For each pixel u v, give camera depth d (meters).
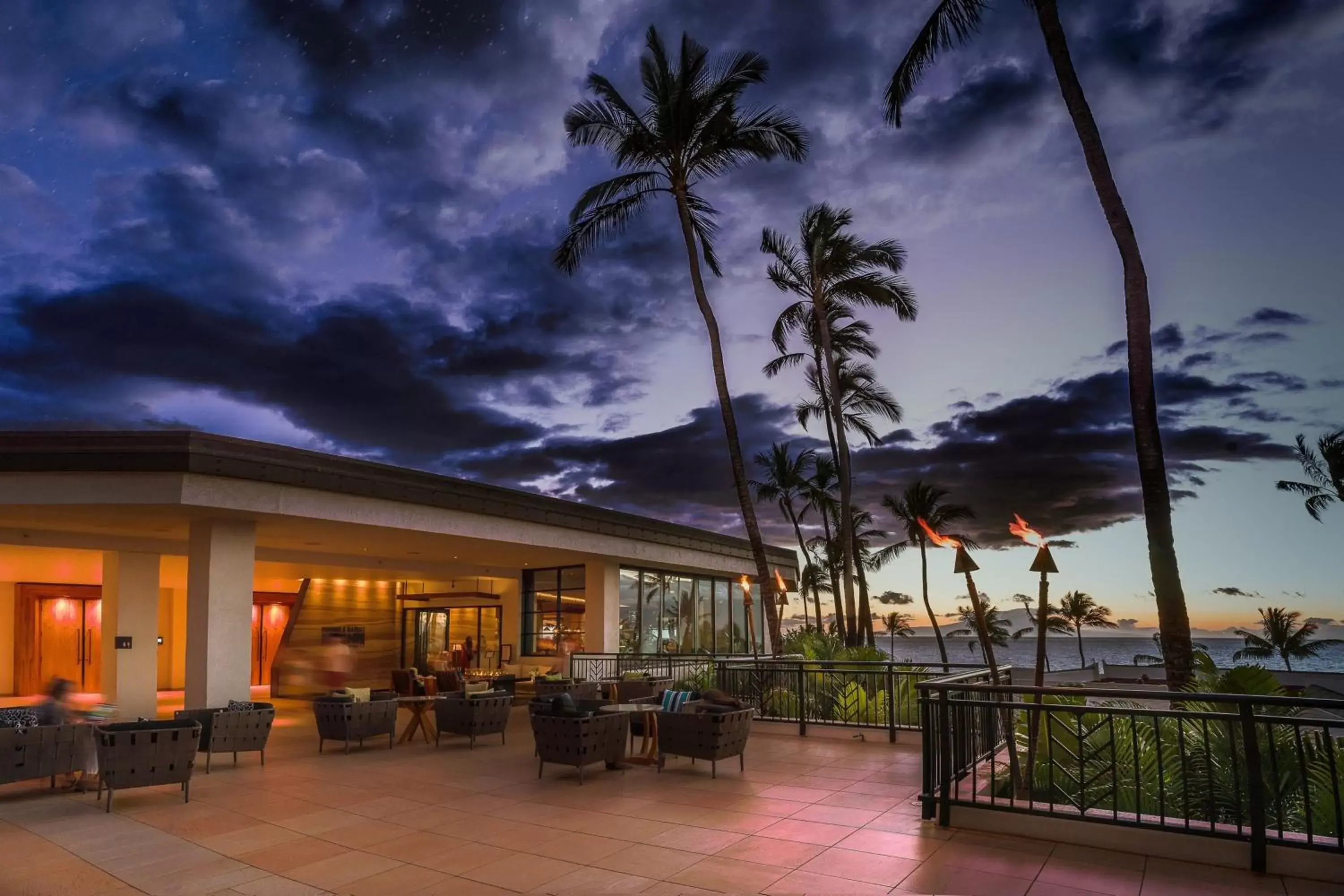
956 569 7.83
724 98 18.80
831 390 25.86
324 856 6.45
